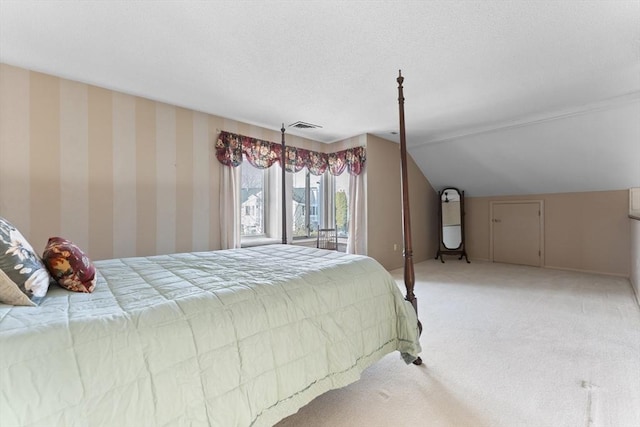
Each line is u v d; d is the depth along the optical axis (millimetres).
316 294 1441
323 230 4816
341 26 1911
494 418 1426
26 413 705
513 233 5387
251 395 1078
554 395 1592
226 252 2402
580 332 2373
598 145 3814
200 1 1680
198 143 3479
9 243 1090
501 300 3223
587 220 4605
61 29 1936
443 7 1739
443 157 5156
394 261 4977
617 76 2641
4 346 751
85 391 781
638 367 1852
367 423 1409
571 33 1991
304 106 3336
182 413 909
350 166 4617
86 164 2777
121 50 2201
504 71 2529
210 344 1030
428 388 1676
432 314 2803
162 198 3221
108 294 1214
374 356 1615
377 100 3158
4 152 2420
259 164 3996
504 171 4910
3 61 2373
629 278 4137
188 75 2596
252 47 2156
